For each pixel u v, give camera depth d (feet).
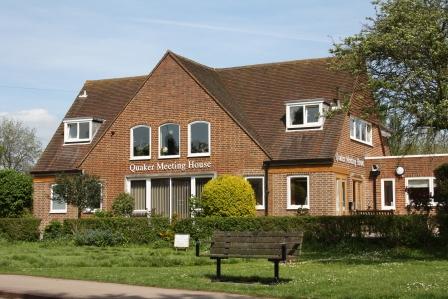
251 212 94.22
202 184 105.70
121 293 40.29
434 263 60.23
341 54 70.18
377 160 109.60
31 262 63.36
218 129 104.88
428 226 76.18
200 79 108.06
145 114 111.14
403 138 69.97
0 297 41.09
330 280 45.21
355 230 80.74
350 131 105.29
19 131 242.37
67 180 102.47
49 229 101.96
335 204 96.58
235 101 114.32
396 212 106.73
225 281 46.42
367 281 44.62
